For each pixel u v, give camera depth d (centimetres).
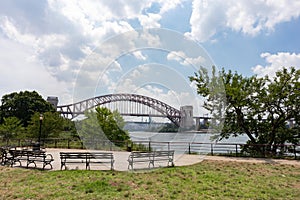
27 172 561
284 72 1053
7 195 388
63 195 388
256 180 514
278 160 846
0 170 591
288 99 1041
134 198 377
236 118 1137
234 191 425
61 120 1705
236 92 1041
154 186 442
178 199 376
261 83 1106
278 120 1092
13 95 2683
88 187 429
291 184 486
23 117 2531
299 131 1090
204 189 434
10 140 1344
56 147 1216
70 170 572
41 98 2781
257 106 1087
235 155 968
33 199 370
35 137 1598
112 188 427
